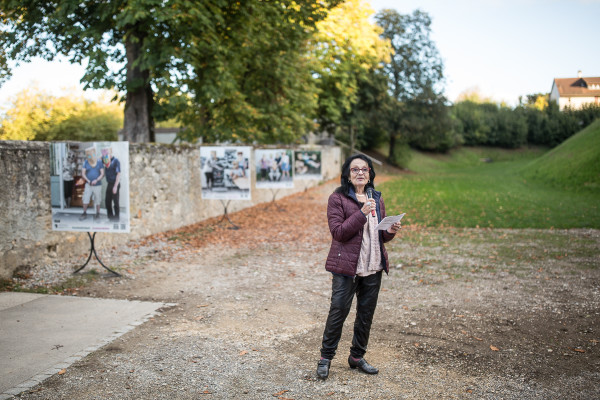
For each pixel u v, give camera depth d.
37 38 12.77
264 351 4.33
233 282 6.98
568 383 3.65
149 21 11.24
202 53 12.59
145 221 10.66
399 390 3.54
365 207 3.46
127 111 12.81
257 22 13.84
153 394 3.45
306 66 21.97
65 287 6.52
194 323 5.12
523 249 9.11
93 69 11.28
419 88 47.28
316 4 14.35
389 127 47.16
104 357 4.13
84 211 7.09
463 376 3.79
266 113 19.05
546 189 22.73
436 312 5.49
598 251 8.80
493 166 48.34
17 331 4.75
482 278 7.03
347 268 3.58
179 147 12.38
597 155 22.91
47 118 48.19
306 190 24.83
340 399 3.40
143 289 6.55
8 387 3.51
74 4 10.70
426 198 19.28
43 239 7.55
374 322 5.16
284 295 6.27
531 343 4.51
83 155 7.00
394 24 45.72
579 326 4.95
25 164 7.14
